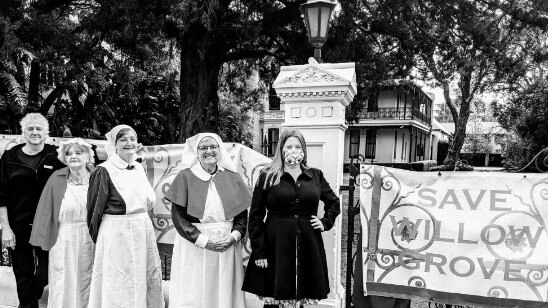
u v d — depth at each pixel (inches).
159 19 302.5
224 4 328.8
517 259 125.6
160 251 168.2
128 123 449.4
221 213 127.4
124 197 129.0
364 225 140.5
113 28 324.2
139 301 130.9
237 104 651.5
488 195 129.0
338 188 142.4
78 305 137.2
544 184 124.5
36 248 147.6
